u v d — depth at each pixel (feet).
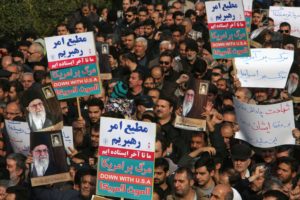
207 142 72.23
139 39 98.48
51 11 120.67
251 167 68.23
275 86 85.71
